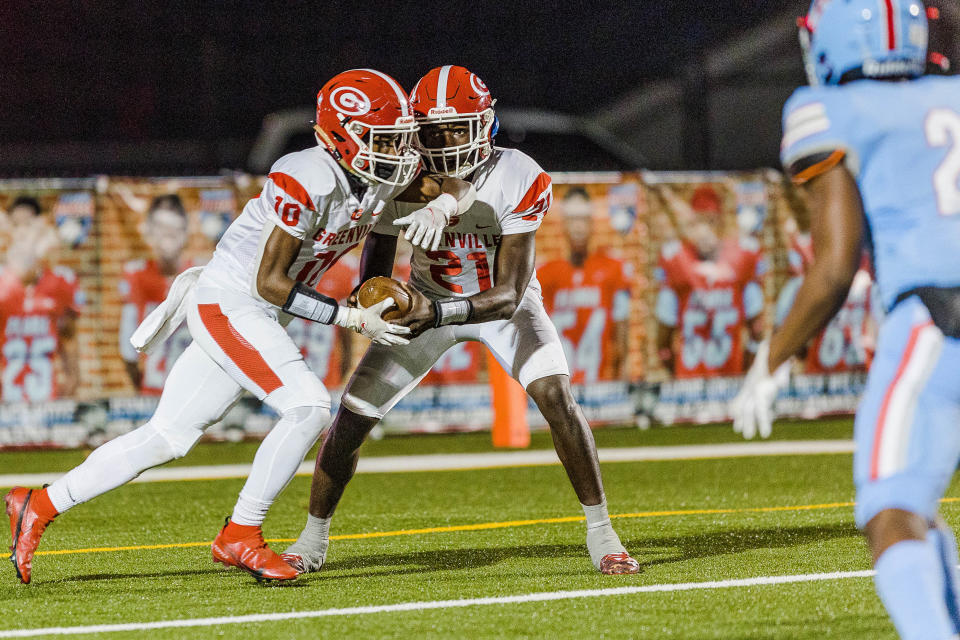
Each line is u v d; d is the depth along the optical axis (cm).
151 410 2569
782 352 821
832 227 804
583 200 2703
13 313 2508
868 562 1312
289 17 4819
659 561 1348
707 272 2777
